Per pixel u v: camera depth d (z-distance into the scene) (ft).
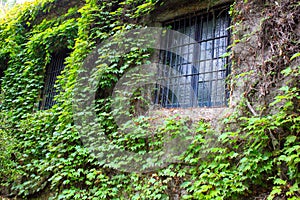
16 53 20.53
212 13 13.80
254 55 11.03
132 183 12.40
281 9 10.73
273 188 9.10
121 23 15.62
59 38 18.78
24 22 21.09
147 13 14.89
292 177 9.02
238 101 10.96
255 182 9.70
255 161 9.56
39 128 16.34
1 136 15.16
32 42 19.47
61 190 14.11
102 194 12.50
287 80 10.14
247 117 10.59
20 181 15.78
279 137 9.64
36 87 19.21
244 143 10.36
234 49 11.59
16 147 16.47
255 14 11.48
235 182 9.86
